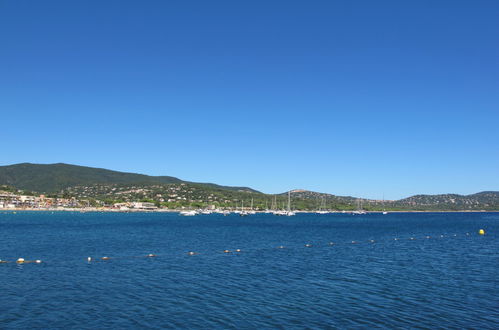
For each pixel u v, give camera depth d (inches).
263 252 2938.0
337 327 1163.9
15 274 1932.8
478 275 1989.4
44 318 1232.2
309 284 1743.4
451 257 2706.7
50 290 1598.2
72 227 5944.9
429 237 4601.4
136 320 1218.0
